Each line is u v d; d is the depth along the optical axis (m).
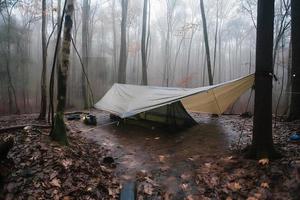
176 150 5.44
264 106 4.14
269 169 3.75
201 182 3.88
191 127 7.30
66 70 4.84
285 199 3.19
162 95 7.28
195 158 4.82
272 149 4.13
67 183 3.50
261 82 4.16
